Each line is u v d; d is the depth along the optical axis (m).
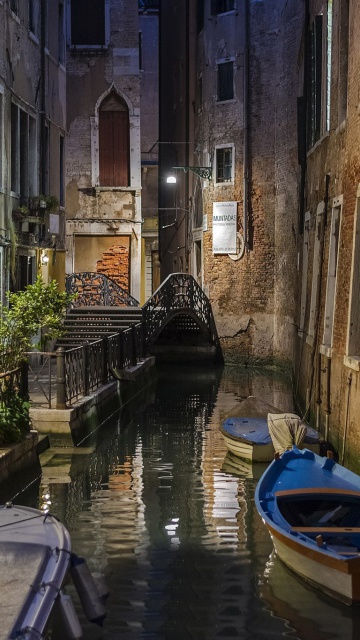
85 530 9.91
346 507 9.22
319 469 10.23
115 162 29.47
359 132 12.23
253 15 26.55
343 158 13.70
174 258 33.28
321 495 9.24
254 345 27.17
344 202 13.38
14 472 11.13
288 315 25.03
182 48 32.00
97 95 29.25
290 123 24.91
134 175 29.50
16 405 11.78
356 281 12.45
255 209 26.92
